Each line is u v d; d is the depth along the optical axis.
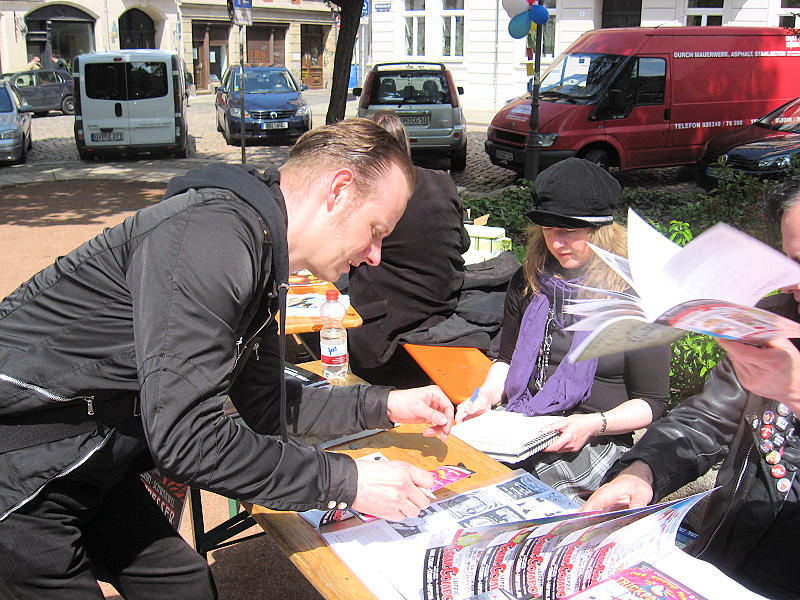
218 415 1.45
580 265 2.54
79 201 11.15
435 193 3.74
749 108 12.25
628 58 11.32
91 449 1.60
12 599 1.67
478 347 3.72
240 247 1.47
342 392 2.03
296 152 1.69
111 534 1.91
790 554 1.69
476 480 1.98
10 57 28.77
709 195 7.64
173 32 32.41
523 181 8.28
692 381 3.61
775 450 1.70
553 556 1.53
